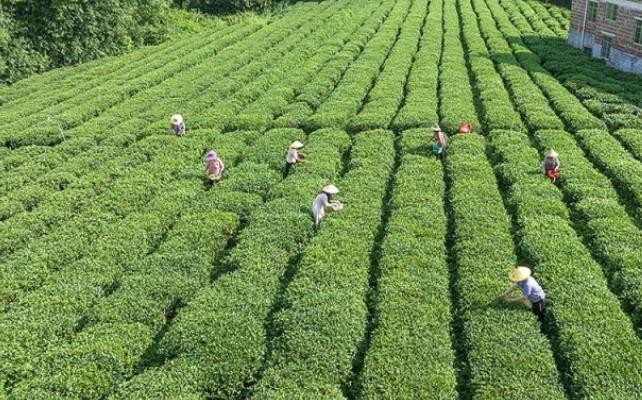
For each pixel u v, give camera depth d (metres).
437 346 16.95
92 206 26.19
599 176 27.08
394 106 36.97
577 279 19.52
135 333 17.98
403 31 58.50
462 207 24.47
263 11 82.19
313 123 34.75
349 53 51.00
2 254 23.69
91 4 55.62
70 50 55.09
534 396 15.13
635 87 40.16
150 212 25.30
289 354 16.89
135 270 21.20
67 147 33.41
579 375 15.80
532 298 17.81
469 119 33.91
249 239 22.59
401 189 26.12
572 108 35.62
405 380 15.74
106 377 16.44
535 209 24.16
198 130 34.66
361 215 24.06
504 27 59.47
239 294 19.48
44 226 25.42
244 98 40.53
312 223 23.64
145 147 32.41
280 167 29.44
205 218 24.27
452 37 55.41
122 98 43.78
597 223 23.03
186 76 47.31
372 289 20.05
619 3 47.03
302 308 18.56
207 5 78.38
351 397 16.03
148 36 64.75
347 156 31.45
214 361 16.73
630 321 17.77
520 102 37.19
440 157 29.91
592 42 51.91
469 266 20.50
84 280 20.80
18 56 50.84
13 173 30.48
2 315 19.17
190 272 20.95
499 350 16.59
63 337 18.50
